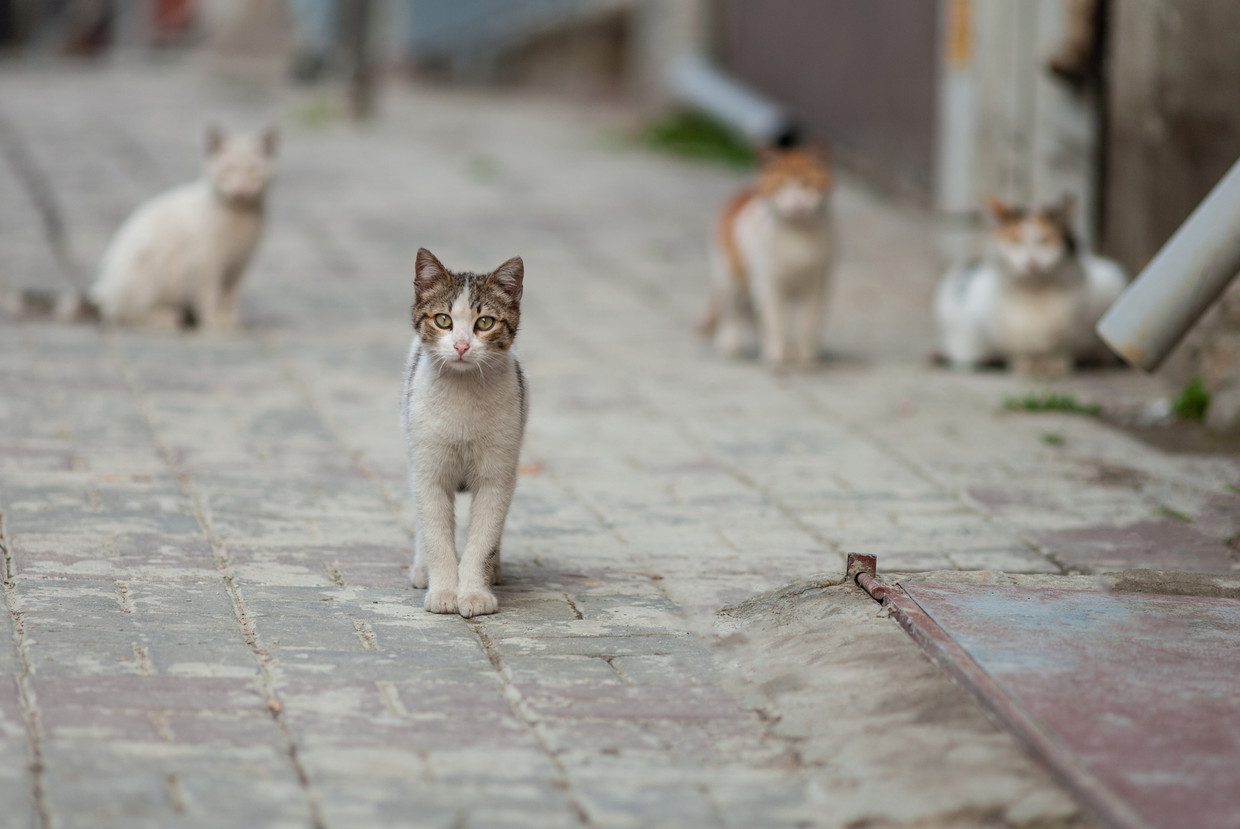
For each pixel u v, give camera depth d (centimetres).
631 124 2417
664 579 684
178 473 809
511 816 448
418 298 609
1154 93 1155
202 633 578
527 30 2900
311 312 1270
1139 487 856
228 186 1131
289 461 848
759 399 1059
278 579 652
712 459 902
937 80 1775
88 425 892
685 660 585
